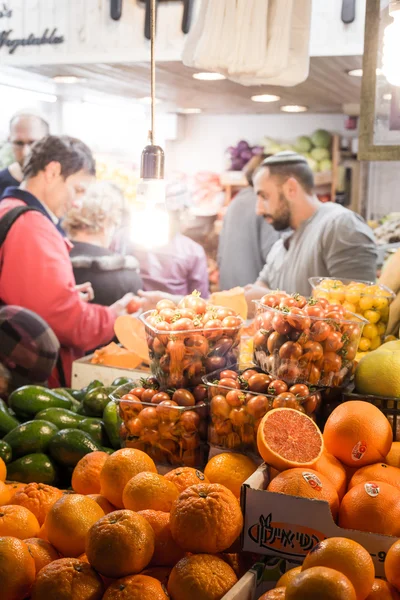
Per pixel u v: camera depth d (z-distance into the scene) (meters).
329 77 3.09
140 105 4.34
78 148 4.08
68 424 1.95
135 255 4.40
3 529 1.32
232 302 2.83
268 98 3.84
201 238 4.72
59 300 4.07
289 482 1.29
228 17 2.14
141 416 1.62
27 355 3.99
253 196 4.57
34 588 1.15
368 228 4.18
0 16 3.07
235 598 1.12
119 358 2.88
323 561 1.09
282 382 1.58
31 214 3.96
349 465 1.46
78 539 1.27
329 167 4.42
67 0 2.94
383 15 1.99
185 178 4.82
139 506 1.32
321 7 2.56
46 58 3.02
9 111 3.79
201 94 3.76
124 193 4.34
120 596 1.11
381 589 1.13
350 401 1.51
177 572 1.16
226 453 1.54
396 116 2.03
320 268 4.25
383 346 1.77
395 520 1.25
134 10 2.82
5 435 1.99
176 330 1.61
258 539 1.28
